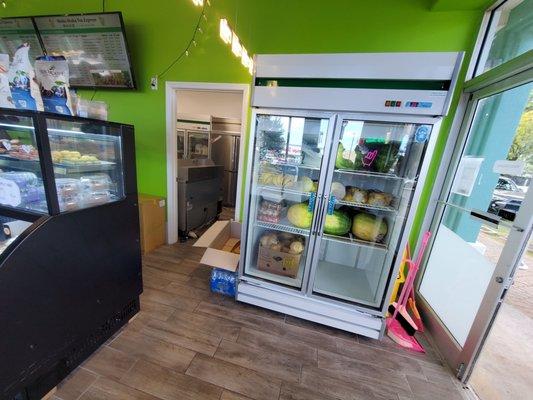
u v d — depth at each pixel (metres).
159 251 2.65
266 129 1.68
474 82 1.62
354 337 1.66
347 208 1.83
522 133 1.26
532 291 2.35
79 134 1.20
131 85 2.44
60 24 2.26
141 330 1.55
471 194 1.59
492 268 1.32
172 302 1.84
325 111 1.38
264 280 1.78
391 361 1.49
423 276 2.01
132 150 1.40
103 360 1.33
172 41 2.30
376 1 1.83
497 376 1.42
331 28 1.94
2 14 2.69
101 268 1.30
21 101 1.06
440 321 1.67
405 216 1.47
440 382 1.38
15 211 1.10
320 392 1.27
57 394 1.14
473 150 1.67
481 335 1.27
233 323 1.69
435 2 1.65
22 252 0.92
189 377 1.28
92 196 1.28
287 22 2.01
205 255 1.91
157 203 2.63
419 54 1.18
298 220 1.72
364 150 1.58
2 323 0.89
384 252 1.73
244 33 2.12
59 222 1.04
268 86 1.41
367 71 1.25
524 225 1.12
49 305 1.05
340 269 2.13
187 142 4.69
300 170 1.81
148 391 1.19
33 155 1.07
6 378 0.94
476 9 1.68
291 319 1.77
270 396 1.22
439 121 1.25
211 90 2.35
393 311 1.86
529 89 1.25
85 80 2.50
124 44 2.25
